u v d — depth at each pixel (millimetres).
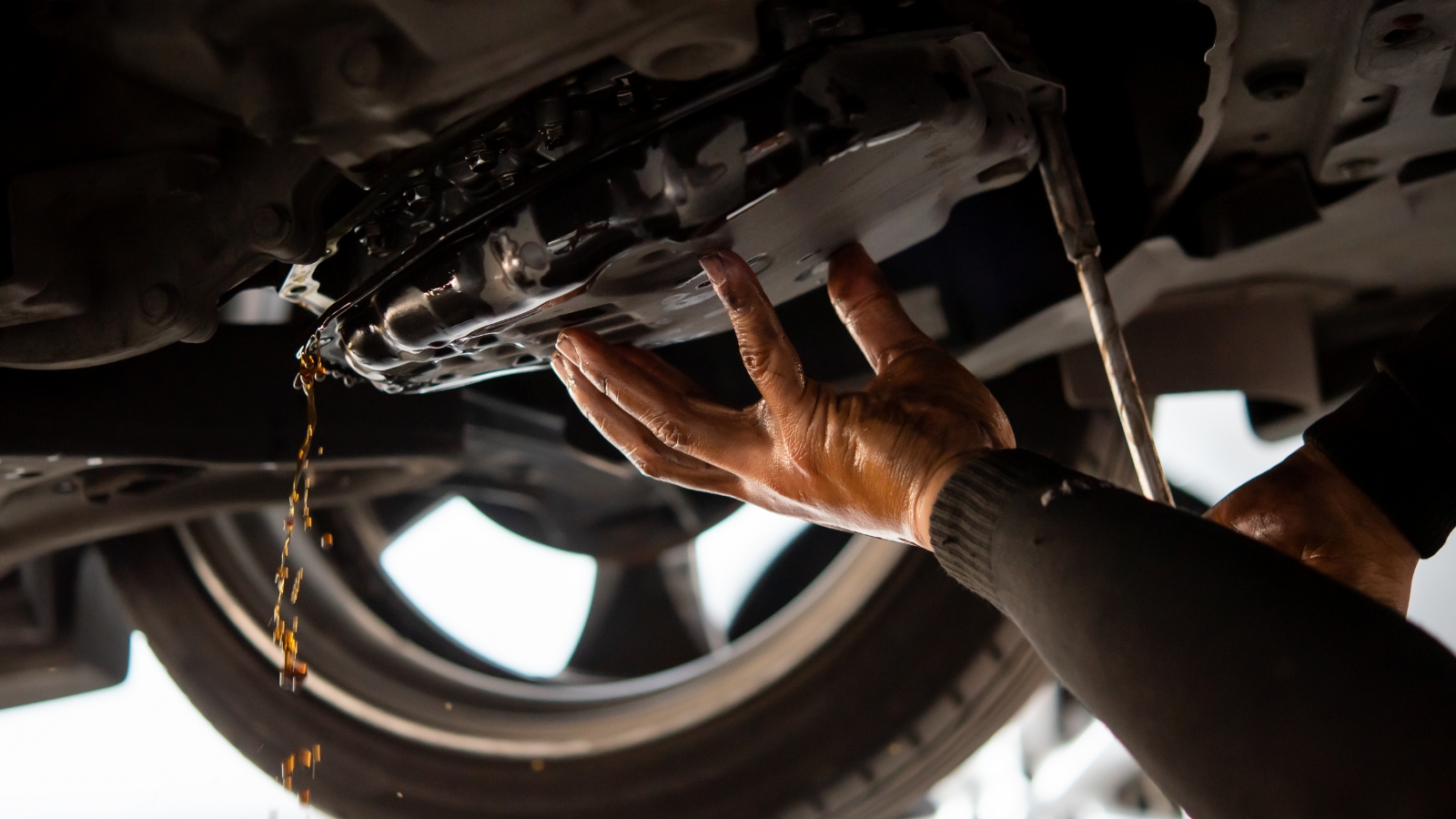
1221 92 1086
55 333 961
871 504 930
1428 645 660
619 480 2537
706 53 833
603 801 2115
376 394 1684
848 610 2072
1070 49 1341
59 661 2166
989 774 3197
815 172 868
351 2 792
